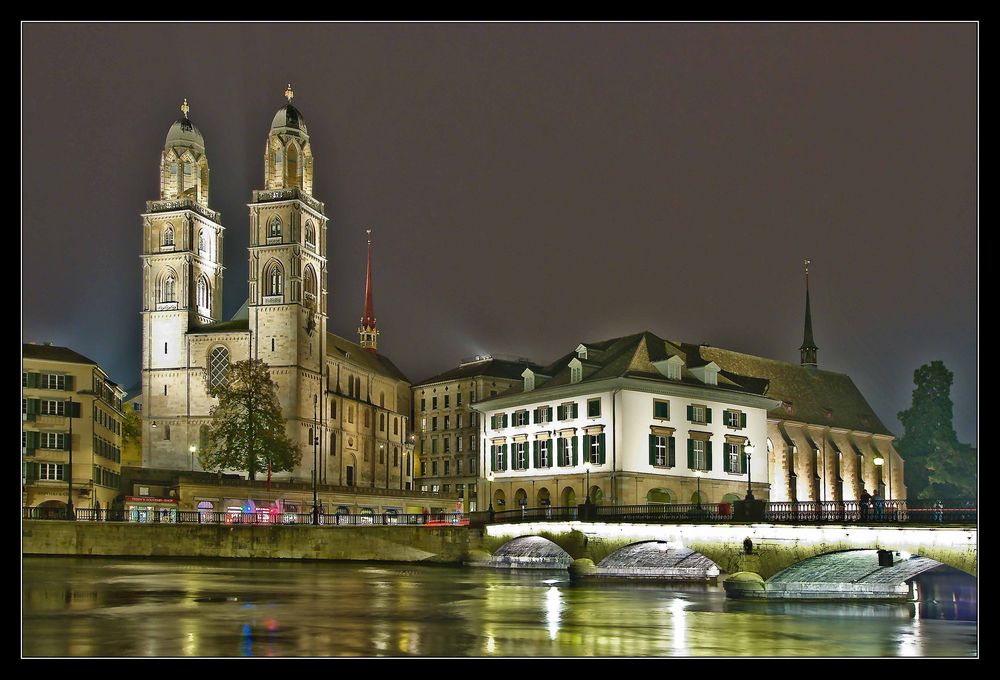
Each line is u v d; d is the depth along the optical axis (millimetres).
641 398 97062
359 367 167875
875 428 137625
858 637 44750
